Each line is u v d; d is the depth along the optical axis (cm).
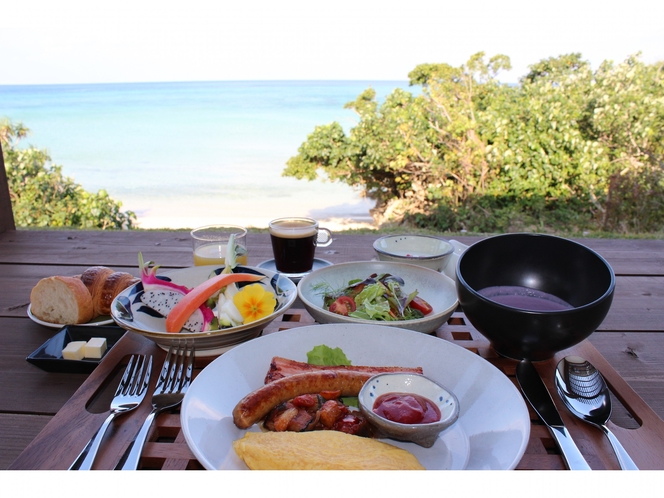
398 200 832
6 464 72
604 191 621
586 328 81
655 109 606
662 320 122
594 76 679
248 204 1347
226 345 93
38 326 117
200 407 70
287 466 61
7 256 175
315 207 1291
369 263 129
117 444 69
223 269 117
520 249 104
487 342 101
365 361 87
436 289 120
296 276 143
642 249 187
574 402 78
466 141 678
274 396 73
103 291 116
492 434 68
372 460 62
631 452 69
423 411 70
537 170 640
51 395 88
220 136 1986
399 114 731
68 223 746
